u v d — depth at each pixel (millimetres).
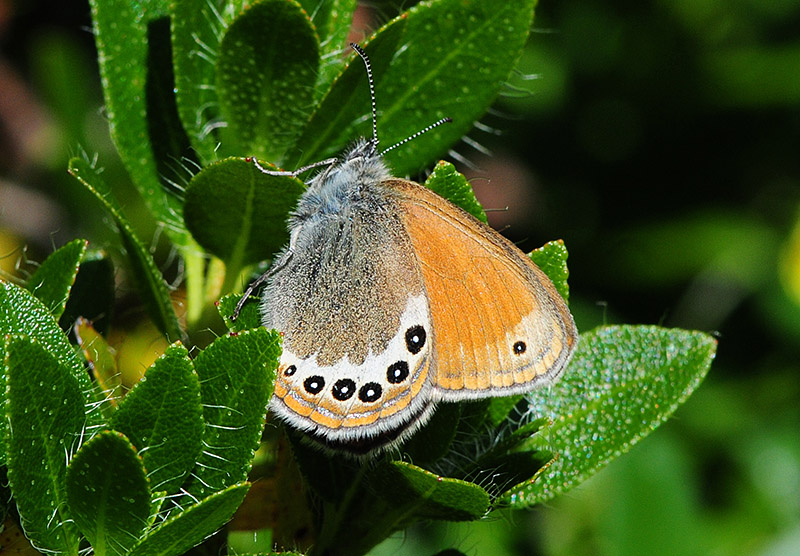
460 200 263
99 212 323
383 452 259
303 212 266
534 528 312
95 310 265
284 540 261
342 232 270
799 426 335
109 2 265
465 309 267
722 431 336
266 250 263
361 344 268
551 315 262
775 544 323
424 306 269
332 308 269
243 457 249
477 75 265
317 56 260
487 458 258
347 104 262
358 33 285
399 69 265
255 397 249
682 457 313
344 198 270
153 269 261
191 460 248
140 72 266
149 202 267
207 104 265
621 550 310
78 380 250
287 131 264
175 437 248
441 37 264
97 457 245
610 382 263
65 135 324
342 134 266
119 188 322
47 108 326
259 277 264
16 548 255
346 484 258
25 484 246
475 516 253
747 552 323
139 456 245
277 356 249
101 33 265
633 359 263
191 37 263
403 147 266
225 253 263
